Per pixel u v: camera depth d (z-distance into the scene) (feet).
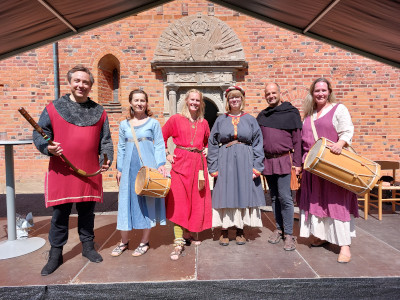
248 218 9.37
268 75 22.03
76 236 10.50
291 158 9.27
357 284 7.06
